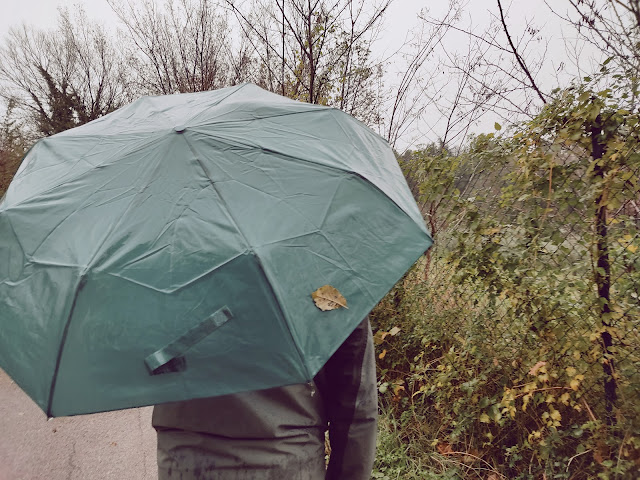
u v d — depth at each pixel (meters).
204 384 0.87
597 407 2.27
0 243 1.06
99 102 27.39
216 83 9.95
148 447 3.28
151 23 10.23
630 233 2.11
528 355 2.49
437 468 2.62
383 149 1.55
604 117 2.15
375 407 1.22
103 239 0.97
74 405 0.87
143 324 0.89
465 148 2.76
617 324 2.17
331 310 0.94
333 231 1.02
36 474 2.98
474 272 2.64
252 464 1.11
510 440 2.62
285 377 0.86
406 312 3.39
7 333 0.95
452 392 2.84
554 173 2.29
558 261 2.29
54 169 1.19
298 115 1.34
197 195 1.00
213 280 0.90
